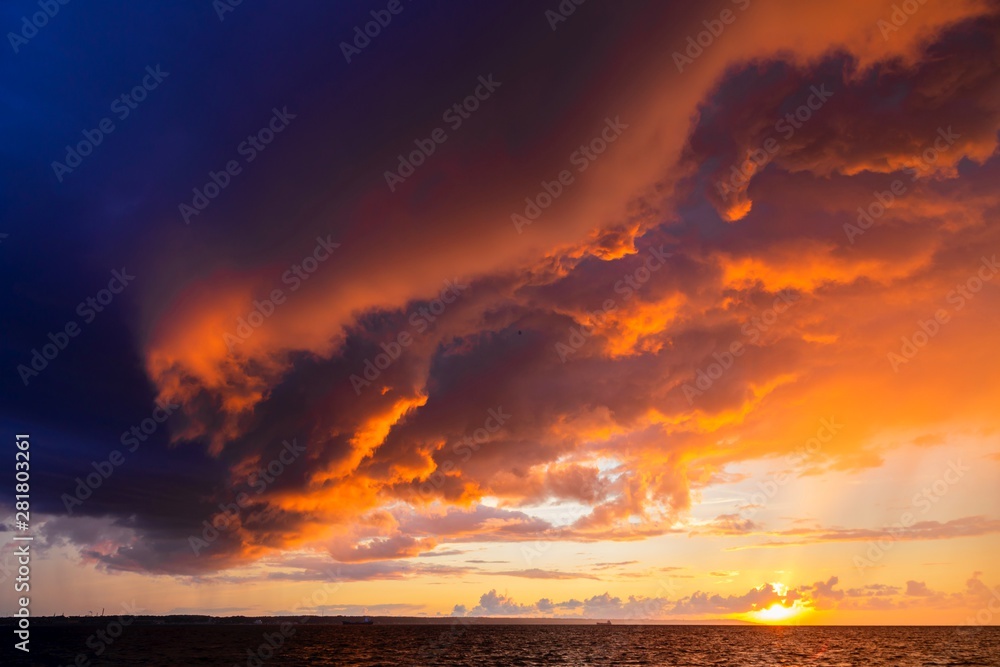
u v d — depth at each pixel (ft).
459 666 300.61
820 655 381.81
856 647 458.50
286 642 477.77
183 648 401.90
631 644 492.13
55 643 440.86
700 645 483.10
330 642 485.15
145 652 363.76
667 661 338.75
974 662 334.85
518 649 424.46
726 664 323.16
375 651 392.88
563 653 391.24
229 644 450.71
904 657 368.68
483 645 466.70
